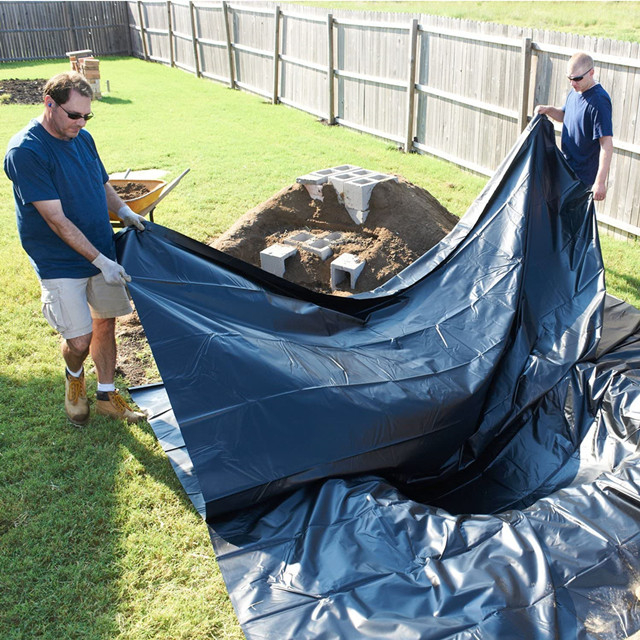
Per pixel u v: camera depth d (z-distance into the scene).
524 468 4.11
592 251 5.21
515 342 4.65
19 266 7.03
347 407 3.71
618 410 4.24
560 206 5.41
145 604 3.17
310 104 14.90
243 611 2.91
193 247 4.34
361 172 7.18
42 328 5.82
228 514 3.46
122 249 4.09
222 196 9.40
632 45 7.34
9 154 3.67
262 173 10.52
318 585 2.98
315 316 4.53
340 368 3.99
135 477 4.01
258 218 7.00
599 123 5.96
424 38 10.87
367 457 3.66
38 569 3.34
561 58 8.45
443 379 4.16
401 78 11.66
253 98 17.05
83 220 3.97
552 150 5.48
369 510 3.32
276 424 3.56
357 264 6.31
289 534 3.29
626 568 3.03
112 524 3.65
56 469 4.05
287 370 3.76
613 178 7.89
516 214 5.25
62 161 3.80
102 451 4.22
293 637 2.75
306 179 6.98
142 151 11.91
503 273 5.02
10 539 3.51
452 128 10.73
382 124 12.55
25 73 20.94
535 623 2.73
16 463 4.10
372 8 23.66
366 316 5.05
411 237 6.58
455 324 4.74
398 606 2.82
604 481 3.48
